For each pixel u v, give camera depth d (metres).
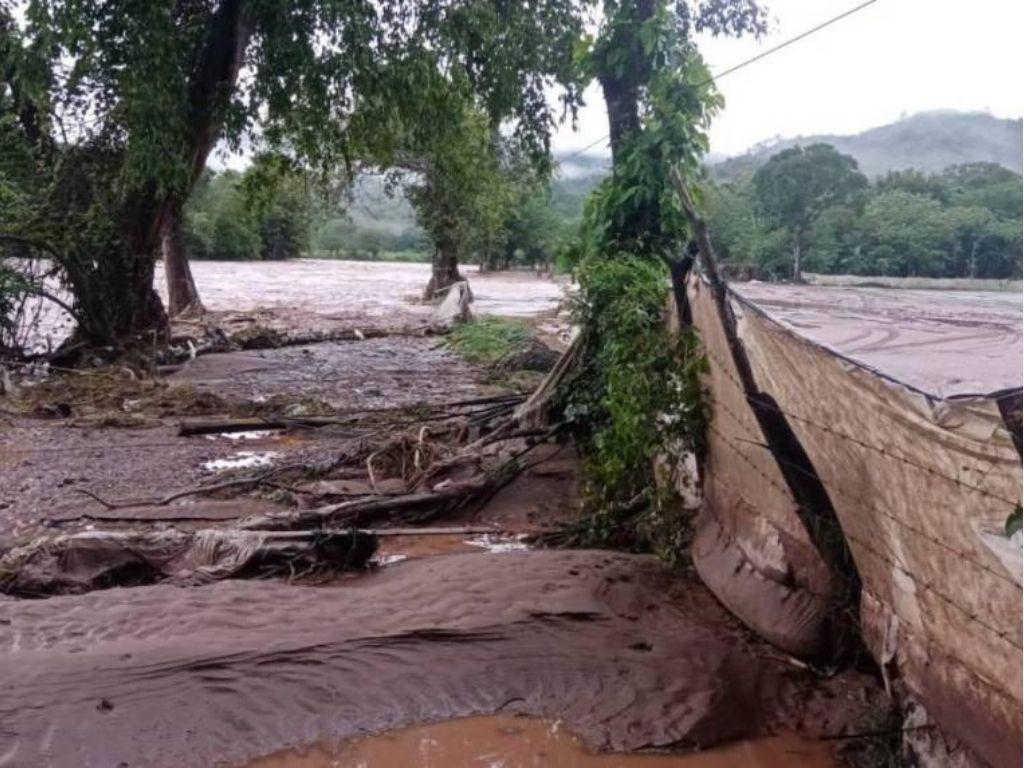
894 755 3.80
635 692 4.38
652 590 5.43
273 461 9.07
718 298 4.84
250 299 30.73
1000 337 7.90
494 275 45.69
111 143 14.31
